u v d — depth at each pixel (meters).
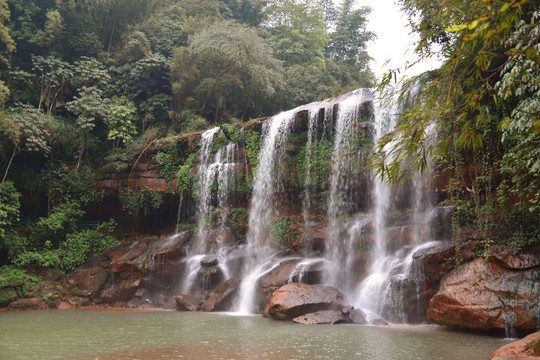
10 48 28.84
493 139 13.42
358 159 21.11
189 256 23.48
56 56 32.38
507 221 13.13
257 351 9.29
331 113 22.62
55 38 32.66
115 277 22.77
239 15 44.28
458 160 14.89
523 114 6.80
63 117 31.14
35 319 15.88
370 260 17.95
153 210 27.20
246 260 22.31
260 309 17.44
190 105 31.75
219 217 25.03
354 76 46.56
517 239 12.48
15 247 23.67
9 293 20.31
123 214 28.56
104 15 36.97
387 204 20.11
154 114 32.56
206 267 21.59
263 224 23.61
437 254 14.24
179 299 19.64
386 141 5.61
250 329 12.86
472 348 9.65
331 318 14.51
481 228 13.77
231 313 17.75
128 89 33.22
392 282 15.16
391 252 17.59
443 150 5.79
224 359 8.41
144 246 24.11
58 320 15.48
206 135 26.47
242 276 19.59
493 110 13.28
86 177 28.30
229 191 24.97
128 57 34.84
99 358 8.55
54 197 27.88
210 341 10.66
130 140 29.62
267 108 36.78
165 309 20.22
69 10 34.47
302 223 22.44
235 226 24.52
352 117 21.75
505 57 13.12
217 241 24.09
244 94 34.06
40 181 27.66
